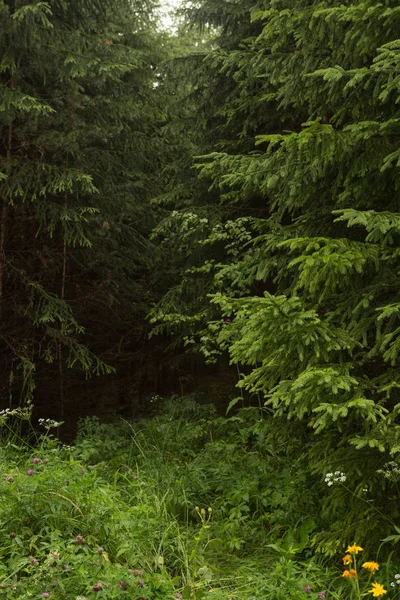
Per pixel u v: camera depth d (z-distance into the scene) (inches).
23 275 293.6
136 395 392.2
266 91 286.0
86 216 317.4
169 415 311.9
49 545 133.0
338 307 159.9
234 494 200.5
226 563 164.7
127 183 346.9
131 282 364.5
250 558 168.2
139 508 164.2
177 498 198.1
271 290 309.1
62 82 307.0
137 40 413.4
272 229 196.7
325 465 159.0
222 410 343.6
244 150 312.0
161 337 419.2
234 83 321.1
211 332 286.4
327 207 181.5
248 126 310.2
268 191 200.4
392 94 163.3
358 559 152.6
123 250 355.9
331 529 164.7
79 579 123.9
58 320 315.9
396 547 150.7
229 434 273.7
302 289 186.2
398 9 142.2
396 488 160.6
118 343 400.2
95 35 311.4
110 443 265.6
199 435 275.0
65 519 149.9
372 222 137.3
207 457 239.8
